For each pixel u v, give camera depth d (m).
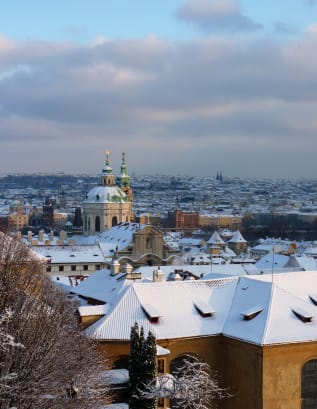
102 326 86.50
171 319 88.81
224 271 176.25
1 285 74.44
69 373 70.94
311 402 86.31
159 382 70.31
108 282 115.25
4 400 60.88
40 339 69.38
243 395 85.94
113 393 78.12
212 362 88.44
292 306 90.00
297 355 85.00
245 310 90.81
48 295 92.44
